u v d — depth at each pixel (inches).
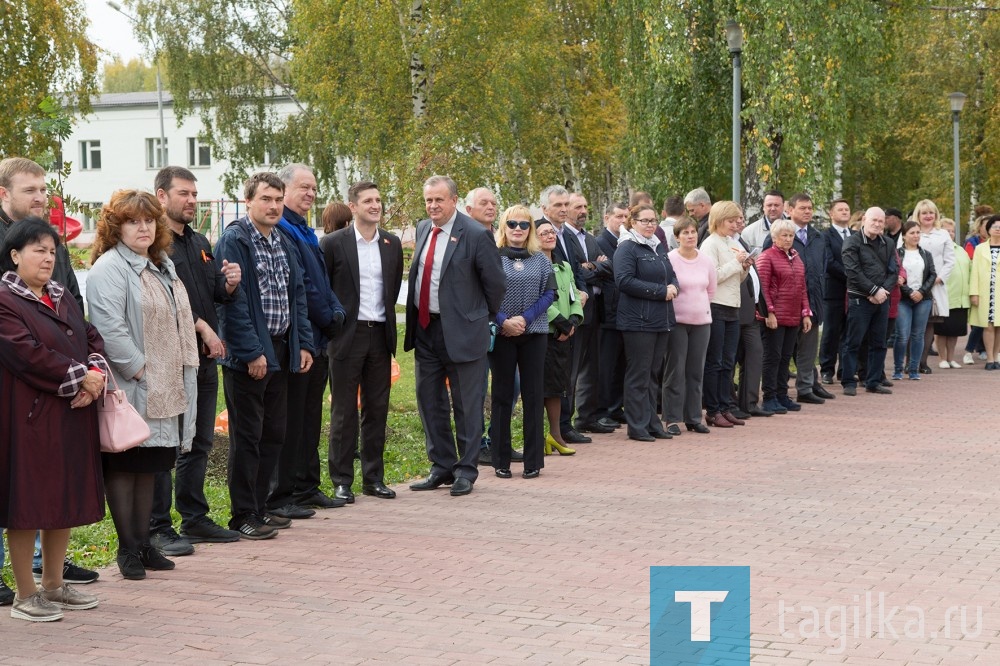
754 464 387.5
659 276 431.5
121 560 252.1
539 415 367.2
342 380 333.7
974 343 713.6
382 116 1101.7
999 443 425.1
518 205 366.6
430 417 352.8
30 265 220.7
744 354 493.4
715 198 1007.0
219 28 1421.0
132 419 230.7
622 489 348.5
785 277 498.9
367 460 343.0
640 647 203.5
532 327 361.1
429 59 1076.5
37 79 1034.7
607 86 1359.5
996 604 229.3
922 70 1432.1
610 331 456.8
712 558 267.0
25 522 216.5
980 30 1403.8
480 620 219.6
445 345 343.6
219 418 442.0
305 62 1164.5
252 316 285.3
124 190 252.7
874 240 563.5
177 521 313.4
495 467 371.2
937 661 195.2
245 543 284.7
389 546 280.4
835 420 486.9
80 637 210.8
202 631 213.8
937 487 347.6
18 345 215.2
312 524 306.2
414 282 350.3
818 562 262.7
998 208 1443.2
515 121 1240.2
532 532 294.2
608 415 465.4
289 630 214.1
